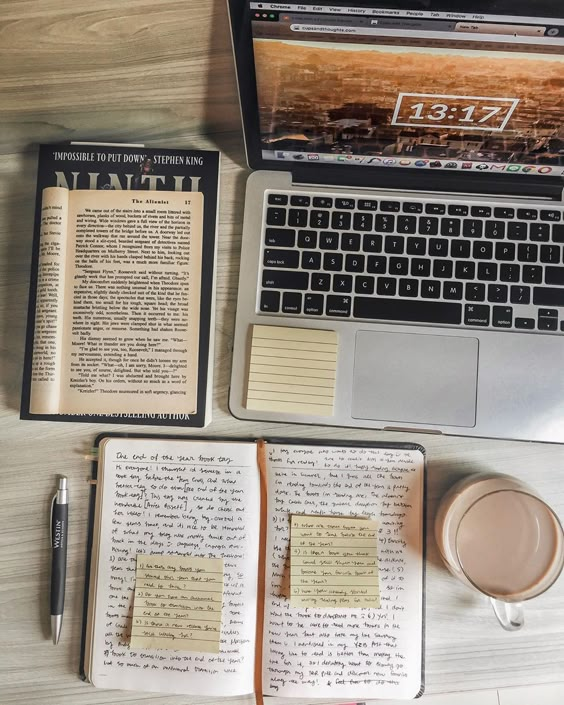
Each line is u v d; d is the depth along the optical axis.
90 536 0.52
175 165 0.53
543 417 0.51
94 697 0.51
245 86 0.43
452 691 0.51
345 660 0.51
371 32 0.38
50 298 0.51
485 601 0.52
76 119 0.50
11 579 0.52
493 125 0.46
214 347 0.53
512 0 0.35
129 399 0.51
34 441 0.53
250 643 0.51
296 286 0.52
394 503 0.52
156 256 0.52
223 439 0.53
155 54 0.42
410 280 0.52
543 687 0.57
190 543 0.52
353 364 0.52
